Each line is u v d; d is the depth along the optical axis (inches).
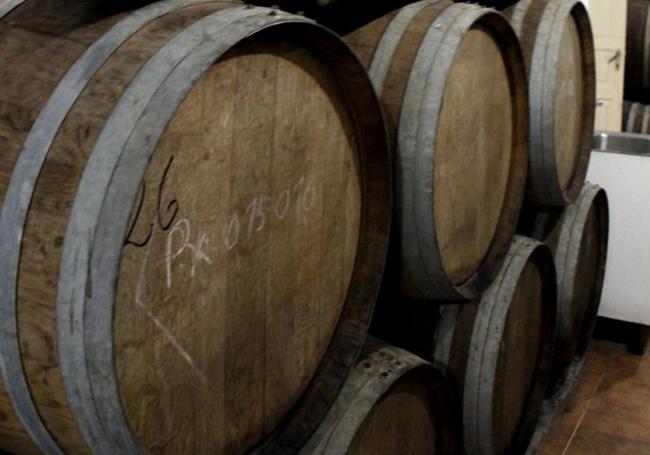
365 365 75.7
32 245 44.7
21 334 46.1
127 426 45.7
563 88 122.9
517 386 115.9
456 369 96.8
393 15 82.5
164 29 50.3
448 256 90.0
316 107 64.2
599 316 165.5
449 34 77.9
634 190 153.6
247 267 59.5
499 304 98.3
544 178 115.2
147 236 48.7
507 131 101.1
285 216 62.9
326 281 70.4
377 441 78.0
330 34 57.8
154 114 44.1
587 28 127.6
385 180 71.6
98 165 43.9
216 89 53.1
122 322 47.9
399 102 75.9
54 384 47.0
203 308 55.4
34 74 49.1
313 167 65.3
